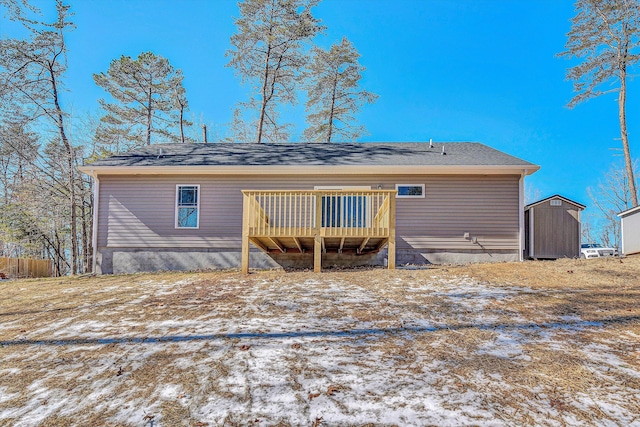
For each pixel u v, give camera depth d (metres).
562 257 10.54
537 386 3.25
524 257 10.75
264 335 4.55
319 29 18.16
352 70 21.58
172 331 4.79
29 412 3.04
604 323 4.75
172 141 23.78
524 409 2.91
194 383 3.42
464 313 5.28
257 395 3.18
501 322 4.89
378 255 10.59
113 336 4.68
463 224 10.45
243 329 4.78
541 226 10.68
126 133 21.86
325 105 22.03
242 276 8.48
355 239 8.99
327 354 3.97
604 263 8.13
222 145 13.24
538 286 6.64
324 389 3.24
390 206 8.50
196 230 10.66
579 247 10.56
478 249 10.39
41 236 19.52
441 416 2.82
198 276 8.90
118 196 10.78
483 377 3.42
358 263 10.60
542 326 4.72
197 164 10.54
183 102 23.88
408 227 10.48
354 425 2.73
